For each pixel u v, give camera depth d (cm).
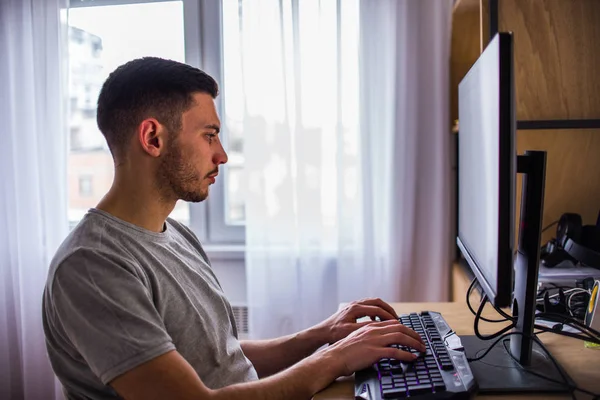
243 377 108
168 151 100
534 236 89
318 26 209
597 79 146
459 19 201
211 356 103
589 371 90
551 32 147
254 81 214
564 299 119
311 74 210
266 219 216
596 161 150
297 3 211
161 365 82
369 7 205
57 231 228
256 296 219
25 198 229
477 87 97
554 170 152
